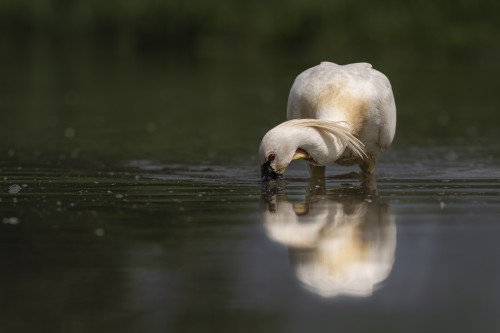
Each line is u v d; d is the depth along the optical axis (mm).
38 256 8625
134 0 43438
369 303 7391
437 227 9719
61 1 45844
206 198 11523
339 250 8828
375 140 13242
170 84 30109
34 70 35312
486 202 11094
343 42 38000
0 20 46188
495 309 7227
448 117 21344
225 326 6902
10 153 15875
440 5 38469
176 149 16500
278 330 6816
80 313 7129
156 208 10844
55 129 19547
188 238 9305
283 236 9383
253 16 40719
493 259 8469
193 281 7875
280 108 23688
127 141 17609
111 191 12047
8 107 24109
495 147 16594
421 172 13789
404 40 37625
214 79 31453
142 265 8328
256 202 11250
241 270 8195
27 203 11164
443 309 7246
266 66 35375
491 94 26234
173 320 7000
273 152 12008
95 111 23234
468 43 37719
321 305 7348
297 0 39625
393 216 10320
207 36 41969
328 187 12461
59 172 13734
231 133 18859
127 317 7070
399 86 28469
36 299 7445
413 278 7973
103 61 38781
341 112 12758
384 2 38656
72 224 9945
